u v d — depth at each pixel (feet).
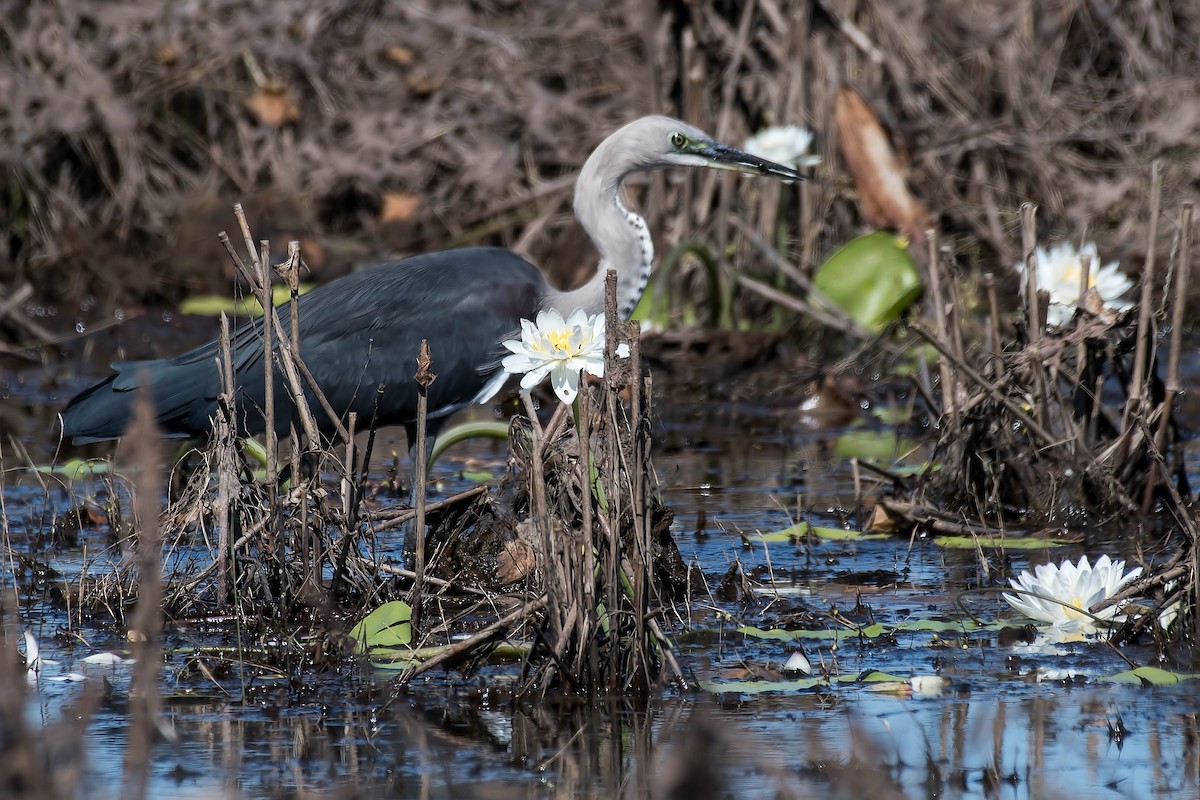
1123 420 33.78
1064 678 23.34
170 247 58.49
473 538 28.25
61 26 61.62
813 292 51.44
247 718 21.70
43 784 15.93
